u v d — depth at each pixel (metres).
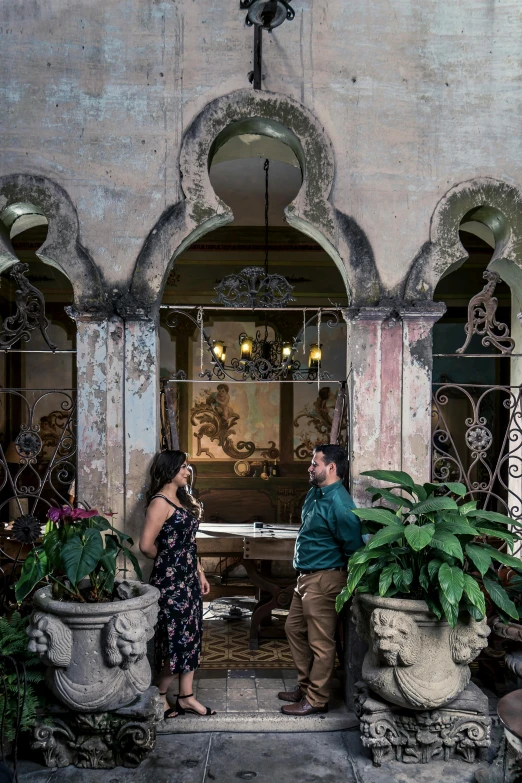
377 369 4.64
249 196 8.62
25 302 4.59
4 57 4.64
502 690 4.64
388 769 3.82
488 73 4.76
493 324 4.66
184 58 4.66
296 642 4.46
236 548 6.12
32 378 9.95
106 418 4.58
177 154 4.65
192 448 9.99
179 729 4.20
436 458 4.68
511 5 4.76
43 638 3.66
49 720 3.83
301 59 4.70
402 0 4.74
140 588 4.05
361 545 4.21
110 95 4.65
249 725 4.24
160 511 4.14
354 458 4.63
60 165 4.62
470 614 3.78
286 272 10.05
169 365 10.00
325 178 4.67
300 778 3.70
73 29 4.65
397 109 4.72
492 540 6.45
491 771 3.63
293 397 10.05
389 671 3.80
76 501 4.54
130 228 4.62
